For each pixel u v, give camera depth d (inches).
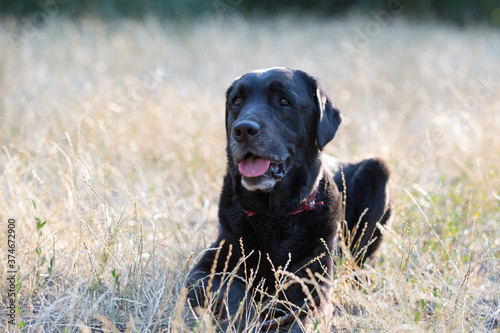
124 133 301.4
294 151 158.2
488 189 233.0
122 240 170.9
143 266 168.2
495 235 209.0
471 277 166.7
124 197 229.8
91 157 253.8
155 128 316.2
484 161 273.3
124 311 148.9
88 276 162.1
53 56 510.9
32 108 337.7
